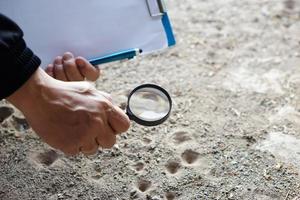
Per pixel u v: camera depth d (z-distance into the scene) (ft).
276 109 3.23
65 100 2.26
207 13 3.93
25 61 2.19
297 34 3.76
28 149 2.99
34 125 2.28
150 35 2.76
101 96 2.33
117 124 2.32
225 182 2.83
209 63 3.53
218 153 2.97
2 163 2.92
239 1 4.02
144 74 3.45
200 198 2.77
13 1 2.71
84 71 2.65
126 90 3.33
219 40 3.70
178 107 3.22
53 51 2.73
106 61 2.74
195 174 2.87
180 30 3.79
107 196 2.78
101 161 2.94
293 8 3.98
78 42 2.74
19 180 2.84
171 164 2.94
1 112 3.17
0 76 2.15
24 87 2.20
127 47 2.75
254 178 2.85
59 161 2.93
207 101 3.26
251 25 3.83
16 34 2.19
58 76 2.64
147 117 2.47
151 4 2.75
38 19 2.72
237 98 3.29
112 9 2.75
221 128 3.10
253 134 3.07
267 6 3.99
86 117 2.25
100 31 2.75
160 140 3.04
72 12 2.74
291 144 3.02
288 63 3.53
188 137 3.06
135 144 3.02
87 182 2.84
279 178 2.86
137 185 2.85
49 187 2.82
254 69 3.49
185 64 3.52
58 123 2.25
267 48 3.64
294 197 2.78
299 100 3.28
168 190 2.81
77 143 2.25
